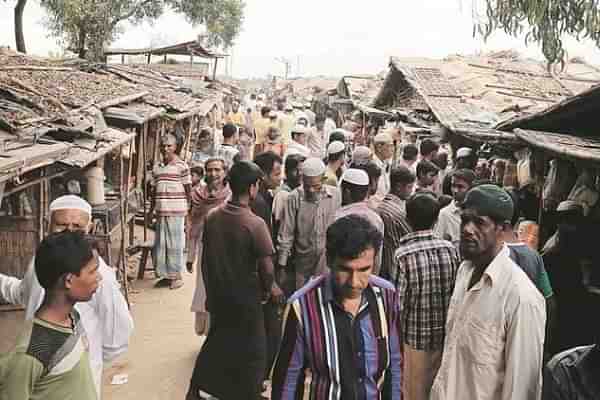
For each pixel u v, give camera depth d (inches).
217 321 187.6
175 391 220.7
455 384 128.3
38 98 248.4
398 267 163.5
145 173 421.1
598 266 228.5
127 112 316.8
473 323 125.0
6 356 102.9
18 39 706.8
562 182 234.4
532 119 277.0
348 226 101.7
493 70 581.3
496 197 124.3
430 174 271.7
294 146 414.6
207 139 412.2
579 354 95.1
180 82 711.1
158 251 319.0
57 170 209.6
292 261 233.9
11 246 233.1
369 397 106.0
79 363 107.8
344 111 983.6
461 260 163.3
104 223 264.5
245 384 186.1
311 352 105.3
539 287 161.6
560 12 212.2
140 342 258.4
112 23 1010.1
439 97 477.1
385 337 108.0
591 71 631.2
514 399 120.2
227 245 183.3
